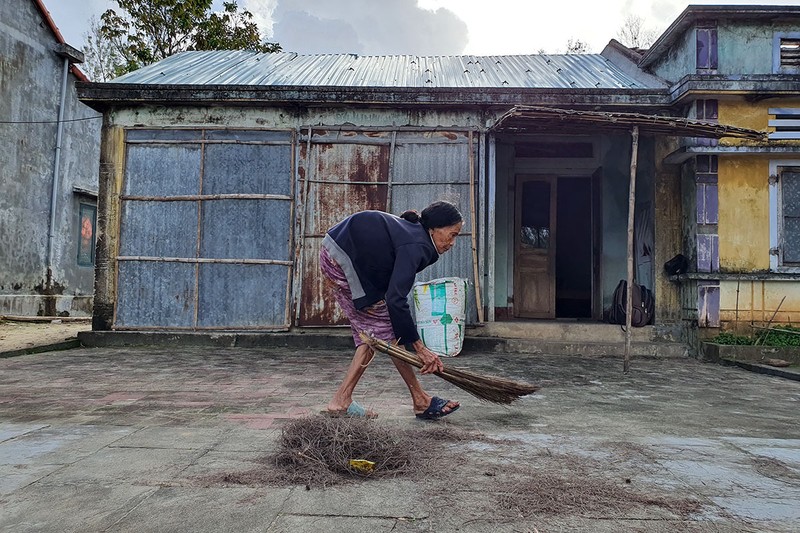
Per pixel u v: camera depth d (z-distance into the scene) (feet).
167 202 24.22
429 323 20.89
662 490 7.07
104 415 11.07
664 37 24.12
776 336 21.47
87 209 43.75
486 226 23.95
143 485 7.11
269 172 24.20
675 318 23.75
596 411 11.94
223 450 8.61
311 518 6.16
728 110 22.31
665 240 23.99
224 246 24.06
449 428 10.01
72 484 7.13
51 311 38.86
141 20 45.91
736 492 7.05
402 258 9.30
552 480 7.30
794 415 12.05
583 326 23.67
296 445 8.12
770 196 22.49
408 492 6.95
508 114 18.24
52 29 39.34
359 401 12.44
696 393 14.64
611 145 28.43
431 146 24.06
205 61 30.40
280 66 29.37
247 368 17.61
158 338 23.45
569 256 32.99
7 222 36.09
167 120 24.44
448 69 29.27
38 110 38.55
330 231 10.28
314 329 23.58
